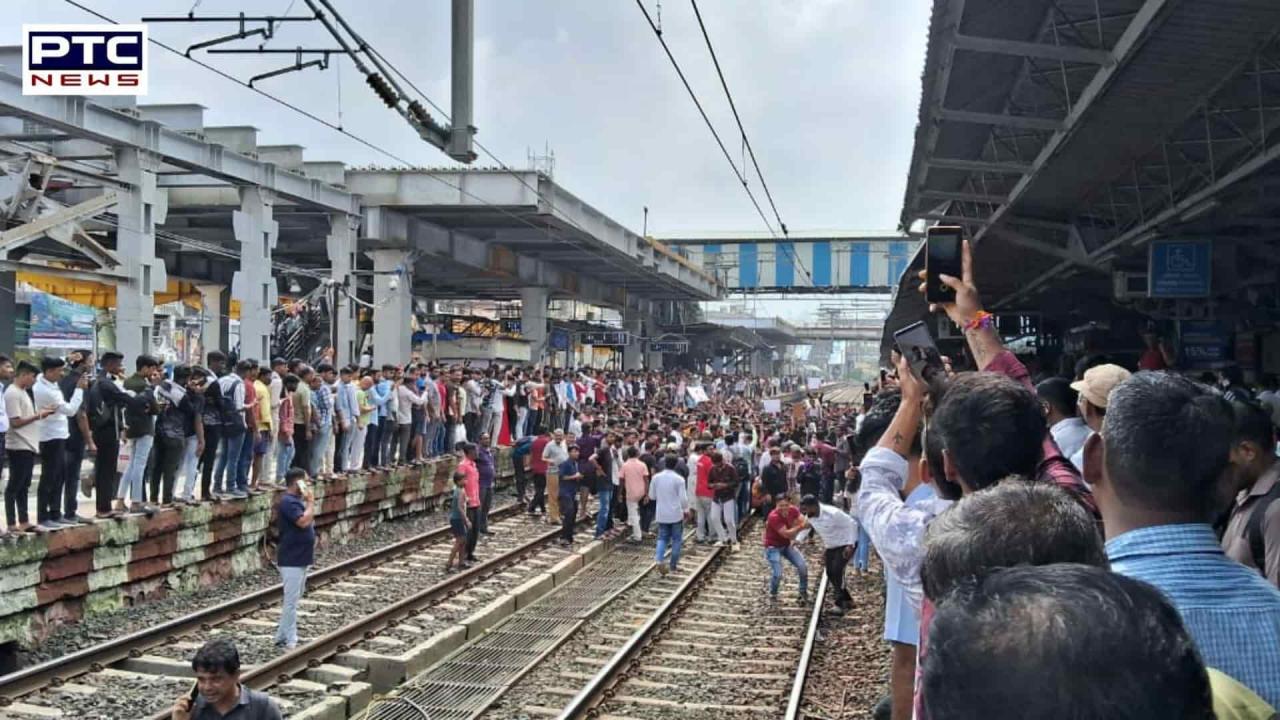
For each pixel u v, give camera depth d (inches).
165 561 537.3
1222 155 605.9
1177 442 97.5
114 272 836.0
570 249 1720.0
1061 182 670.5
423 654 455.5
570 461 792.9
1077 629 53.2
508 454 1044.5
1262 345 762.8
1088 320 1245.1
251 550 614.2
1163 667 52.3
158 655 435.8
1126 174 672.4
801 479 861.2
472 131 450.0
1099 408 185.2
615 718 390.0
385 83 440.8
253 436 618.2
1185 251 669.9
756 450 1042.1
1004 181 764.0
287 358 1245.7
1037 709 51.7
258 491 618.5
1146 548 98.9
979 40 438.0
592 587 652.1
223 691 243.1
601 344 2313.0
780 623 566.3
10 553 432.1
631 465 849.5
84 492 607.5
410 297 1353.3
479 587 609.9
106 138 808.9
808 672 459.8
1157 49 410.3
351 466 760.3
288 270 1090.7
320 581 591.5
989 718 52.9
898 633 174.1
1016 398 121.4
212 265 1550.2
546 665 464.8
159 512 529.3
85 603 483.8
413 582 607.8
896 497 137.9
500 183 1270.9
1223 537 206.4
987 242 938.7
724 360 3700.8
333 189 1149.7
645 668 463.2
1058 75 550.3
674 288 2377.0
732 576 716.7
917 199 801.6
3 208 773.3
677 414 1289.4
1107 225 809.5
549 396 1160.8
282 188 1050.7
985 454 118.9
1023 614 55.1
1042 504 83.6
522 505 940.6
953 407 123.8
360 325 1438.2
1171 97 479.5
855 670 467.5
